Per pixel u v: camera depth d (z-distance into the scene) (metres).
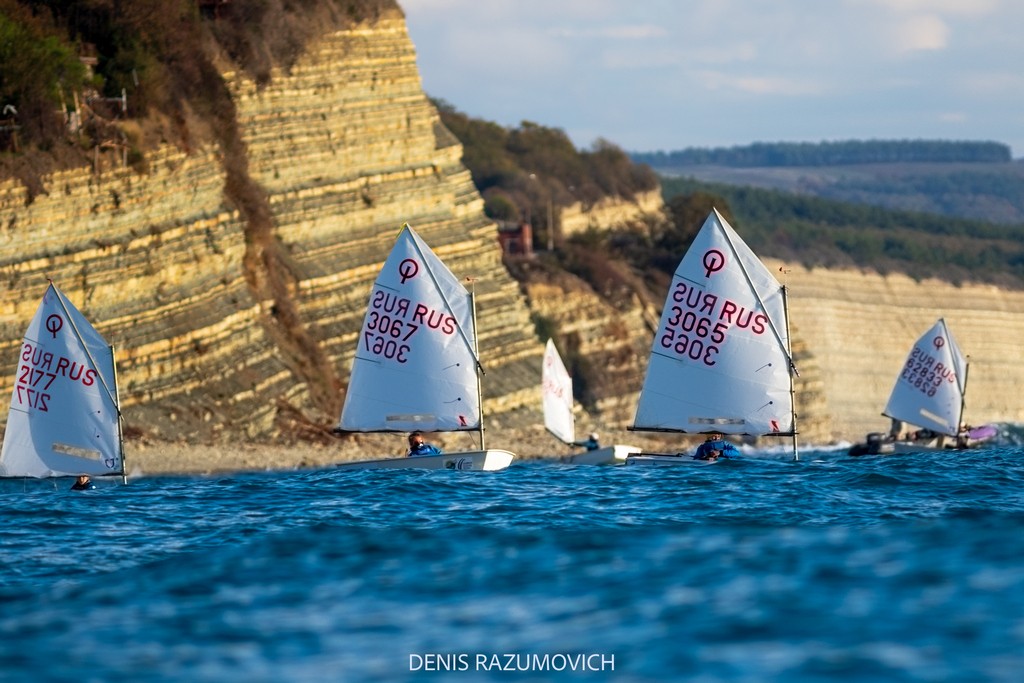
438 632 68.56
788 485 124.06
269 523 103.50
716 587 73.94
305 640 68.12
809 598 70.69
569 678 60.56
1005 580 72.62
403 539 92.25
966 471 138.38
